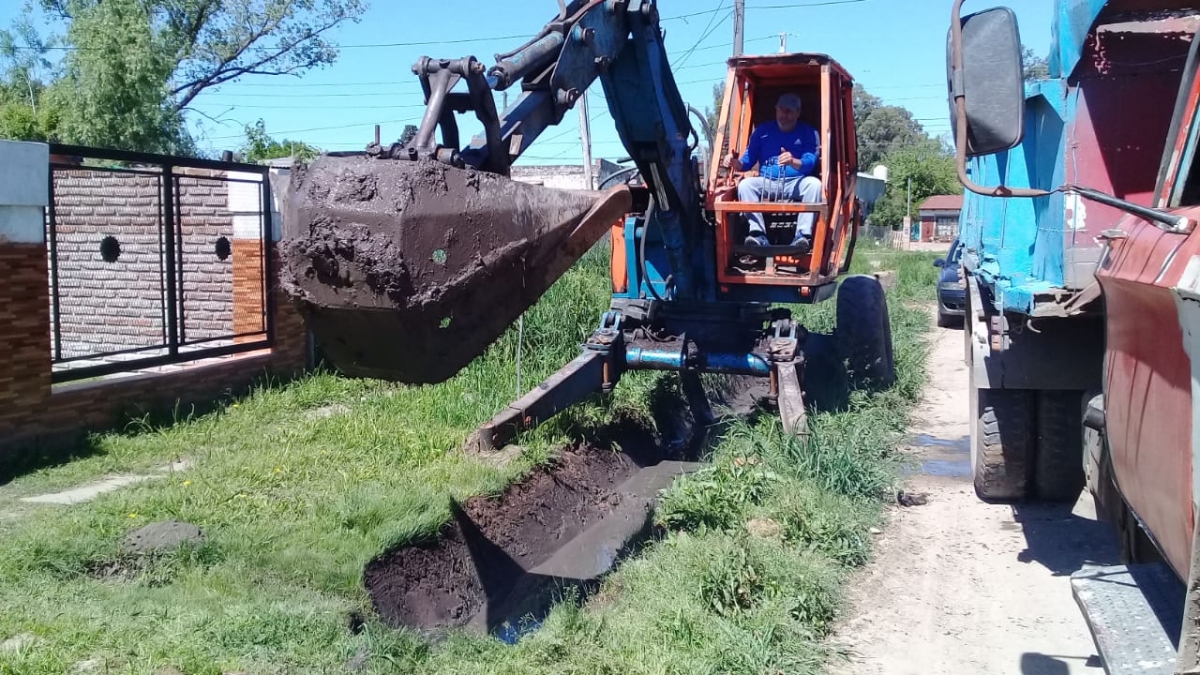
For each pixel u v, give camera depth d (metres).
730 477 7.11
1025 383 6.35
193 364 10.98
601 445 9.35
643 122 7.64
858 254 37.50
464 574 6.68
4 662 4.14
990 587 5.91
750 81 9.52
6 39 29.20
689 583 5.62
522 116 5.43
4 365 7.64
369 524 6.43
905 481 8.05
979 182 7.09
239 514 6.42
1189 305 2.72
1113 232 3.75
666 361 8.99
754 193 8.59
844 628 5.38
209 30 30.09
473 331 4.19
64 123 22.27
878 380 10.70
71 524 5.91
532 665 4.82
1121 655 3.17
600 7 6.56
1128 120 4.86
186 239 11.62
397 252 3.73
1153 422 3.16
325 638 4.84
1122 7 4.61
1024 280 5.81
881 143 83.31
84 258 12.06
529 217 4.39
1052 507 7.16
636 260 9.38
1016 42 3.69
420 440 8.50
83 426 8.36
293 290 3.89
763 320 9.24
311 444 8.30
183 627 4.67
